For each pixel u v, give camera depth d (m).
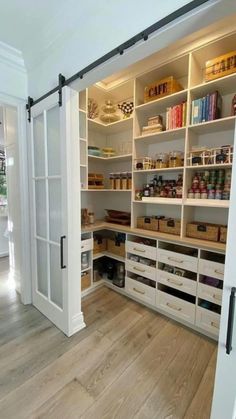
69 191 1.69
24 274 2.28
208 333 1.87
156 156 2.43
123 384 1.42
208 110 1.86
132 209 2.47
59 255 1.90
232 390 0.95
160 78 2.32
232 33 1.66
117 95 2.75
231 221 0.86
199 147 2.00
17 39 1.75
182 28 1.02
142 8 1.12
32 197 2.12
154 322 2.07
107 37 1.29
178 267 2.03
